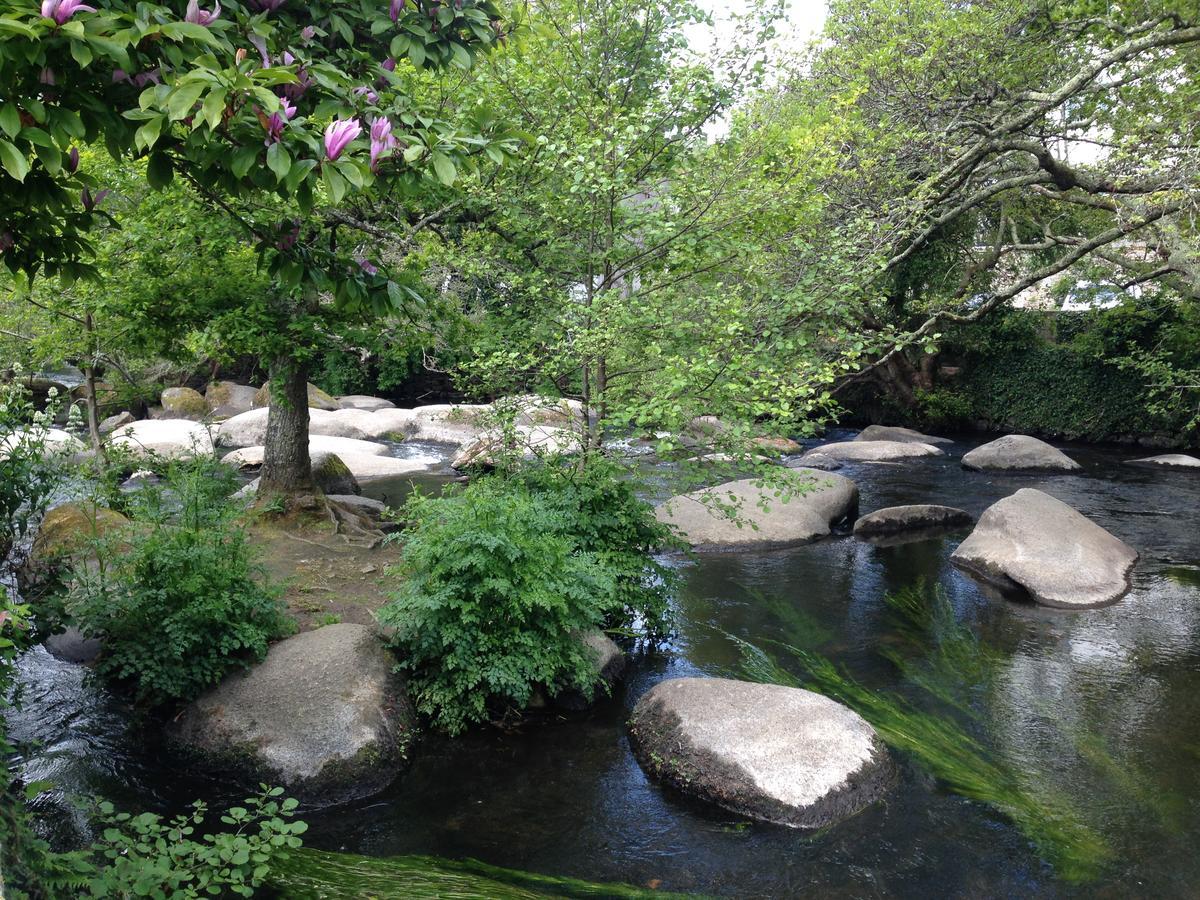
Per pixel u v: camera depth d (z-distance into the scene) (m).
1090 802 4.79
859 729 5.15
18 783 4.61
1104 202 10.45
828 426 23.55
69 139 2.70
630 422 7.21
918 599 8.49
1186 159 9.14
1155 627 7.69
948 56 10.69
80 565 6.44
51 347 10.32
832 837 4.43
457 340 8.20
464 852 4.31
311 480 9.19
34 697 5.68
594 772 5.12
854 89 9.49
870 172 10.16
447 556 5.60
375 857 4.17
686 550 7.31
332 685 5.29
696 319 7.38
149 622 5.44
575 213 7.13
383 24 3.40
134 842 3.19
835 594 8.65
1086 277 16.23
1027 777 5.07
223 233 7.09
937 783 4.97
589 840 4.42
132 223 7.25
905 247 11.98
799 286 7.05
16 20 2.34
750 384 6.36
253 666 5.50
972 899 3.94
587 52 7.23
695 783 4.84
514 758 5.28
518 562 5.66
